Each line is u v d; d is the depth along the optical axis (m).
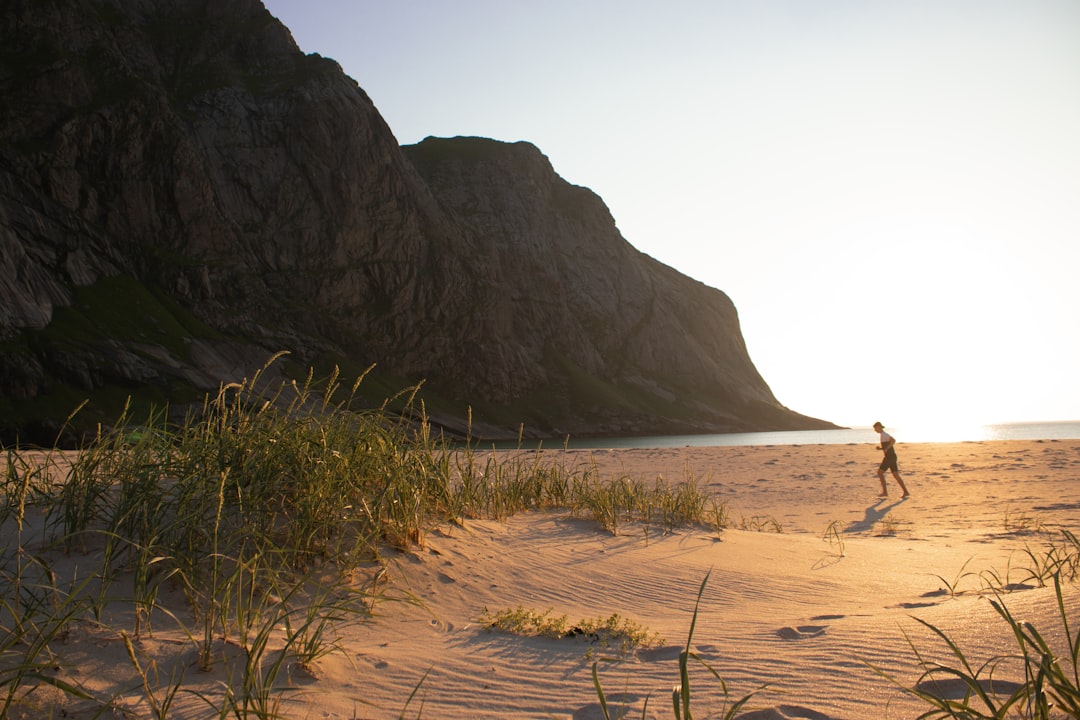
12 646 3.07
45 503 4.82
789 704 2.87
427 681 3.27
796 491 14.48
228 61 109.75
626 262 160.25
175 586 4.01
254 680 2.83
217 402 5.46
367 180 109.12
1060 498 12.29
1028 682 2.42
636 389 141.75
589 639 4.01
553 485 9.03
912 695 2.87
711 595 5.34
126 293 78.19
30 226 73.44
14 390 57.94
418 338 108.38
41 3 88.88
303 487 5.01
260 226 98.62
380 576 4.74
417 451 6.44
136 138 86.56
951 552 7.36
